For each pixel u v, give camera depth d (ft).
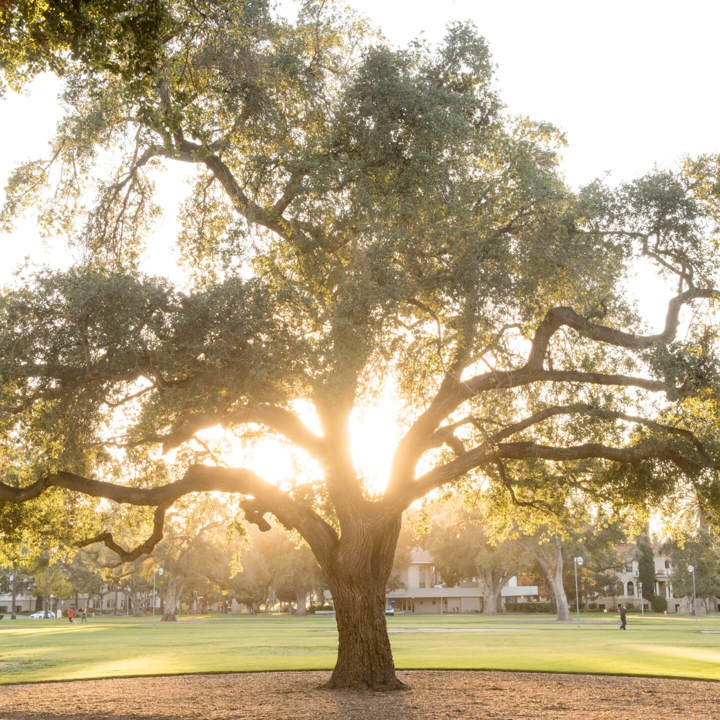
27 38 37.35
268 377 49.32
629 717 46.57
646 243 56.95
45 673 78.54
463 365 58.49
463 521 262.06
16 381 49.37
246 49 52.65
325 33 61.05
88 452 58.44
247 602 384.68
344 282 52.24
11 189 65.46
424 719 46.29
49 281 49.24
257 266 59.36
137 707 53.57
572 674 72.74
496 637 134.72
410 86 53.93
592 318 59.98
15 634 171.32
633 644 114.62
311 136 56.44
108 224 68.49
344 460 62.85
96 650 111.45
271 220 57.77
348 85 56.80
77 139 62.18
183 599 437.58
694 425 58.34
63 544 70.79
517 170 56.49
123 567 262.06
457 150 54.24
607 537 224.12
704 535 83.51
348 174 54.24
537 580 386.52
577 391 63.10
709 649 103.71
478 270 51.83
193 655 99.45
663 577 416.87
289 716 48.19
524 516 77.87
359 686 61.77
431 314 56.54
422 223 53.16
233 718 47.75
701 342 53.67
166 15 37.40
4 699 58.90
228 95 54.70
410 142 54.19
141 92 40.04
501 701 54.39
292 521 63.67
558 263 54.34
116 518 76.64
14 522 65.77
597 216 55.67
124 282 48.91
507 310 53.21
